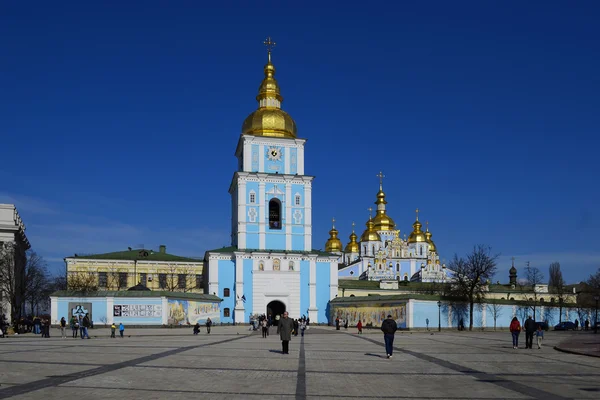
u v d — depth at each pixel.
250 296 94.06
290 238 97.44
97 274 116.56
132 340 51.78
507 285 138.88
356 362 31.19
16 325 68.94
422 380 23.73
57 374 24.23
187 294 85.12
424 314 82.19
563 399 19.33
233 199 103.81
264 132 101.25
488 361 32.34
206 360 31.31
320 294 97.25
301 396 19.41
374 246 172.25
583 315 106.75
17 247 99.88
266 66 106.69
